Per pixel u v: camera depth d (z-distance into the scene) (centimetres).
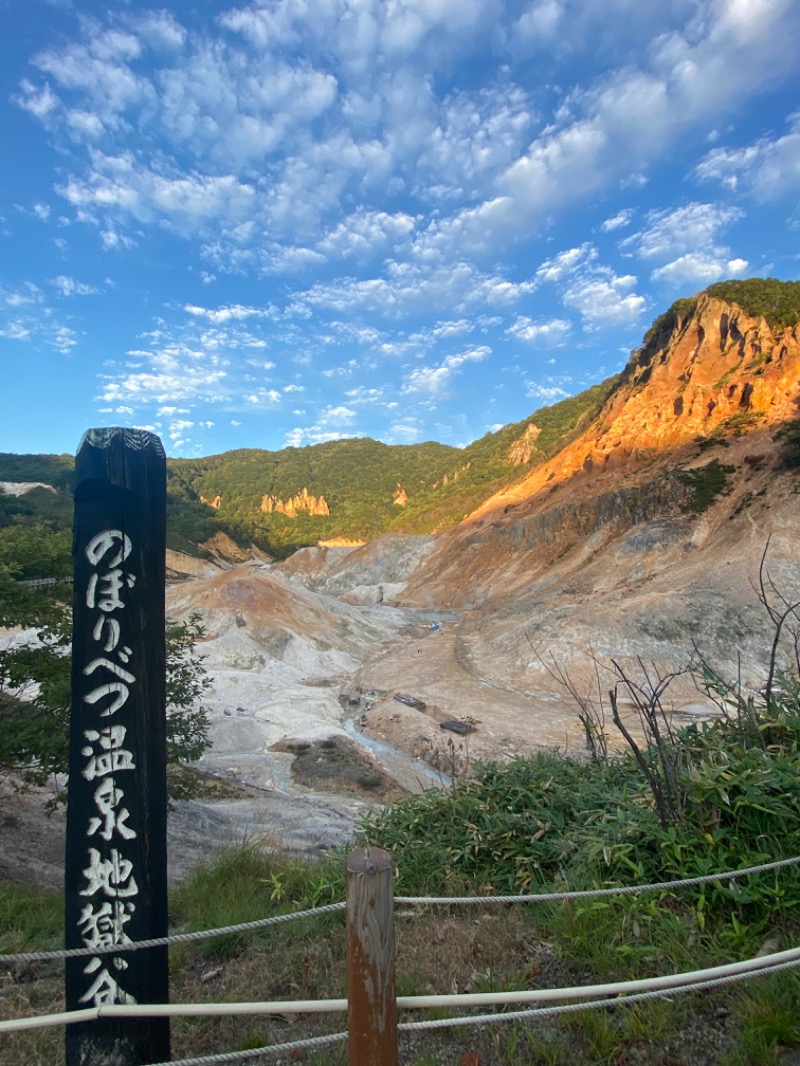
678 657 3086
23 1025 247
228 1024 333
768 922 343
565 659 3262
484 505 8338
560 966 343
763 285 6450
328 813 1733
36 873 892
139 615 279
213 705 2916
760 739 441
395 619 5538
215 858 595
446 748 2381
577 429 8881
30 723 888
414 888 457
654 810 416
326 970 372
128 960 268
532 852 456
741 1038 279
